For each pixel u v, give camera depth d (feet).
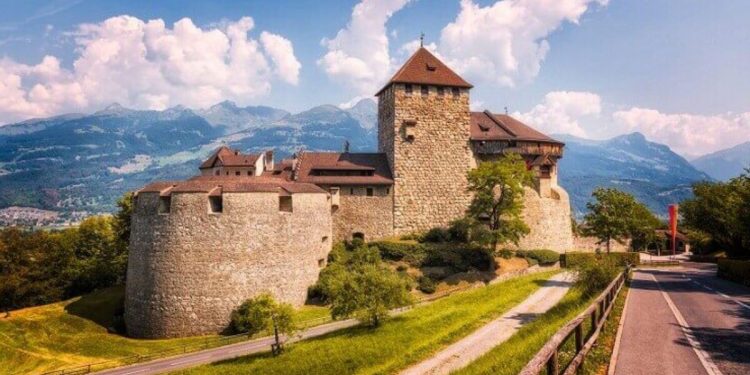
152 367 133.08
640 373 46.83
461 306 141.59
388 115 237.86
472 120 260.62
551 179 256.93
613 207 231.71
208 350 147.64
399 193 226.17
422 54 241.55
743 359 51.55
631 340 59.98
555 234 243.81
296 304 184.03
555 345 37.96
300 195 191.21
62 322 179.63
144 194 181.37
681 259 268.82
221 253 172.24
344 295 136.36
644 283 133.39
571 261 221.87
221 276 171.42
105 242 270.26
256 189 179.32
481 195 213.05
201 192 173.78
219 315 169.78
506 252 211.82
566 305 109.60
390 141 233.35
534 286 161.17
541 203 238.48
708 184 223.92
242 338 157.99
